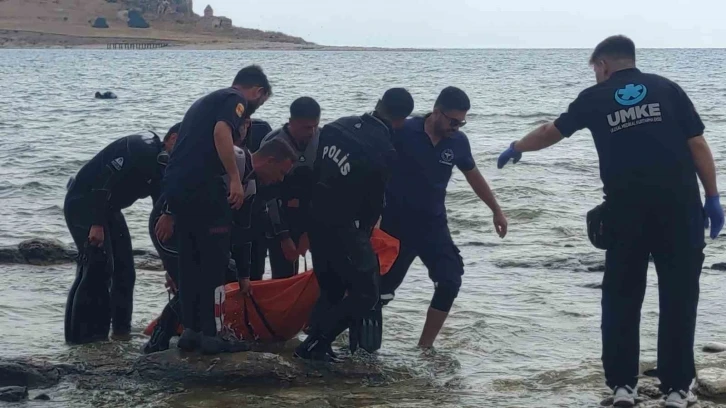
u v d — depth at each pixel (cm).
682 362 509
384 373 589
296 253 650
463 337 677
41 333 684
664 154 490
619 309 518
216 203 563
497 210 653
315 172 588
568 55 14650
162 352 584
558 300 795
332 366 587
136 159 631
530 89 4588
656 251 508
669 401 511
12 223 1157
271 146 609
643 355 625
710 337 676
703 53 15200
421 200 631
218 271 573
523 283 857
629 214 498
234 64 8881
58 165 1675
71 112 2997
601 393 550
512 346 660
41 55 12325
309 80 5384
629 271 511
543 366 612
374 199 581
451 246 647
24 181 1491
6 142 2072
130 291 675
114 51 15450
